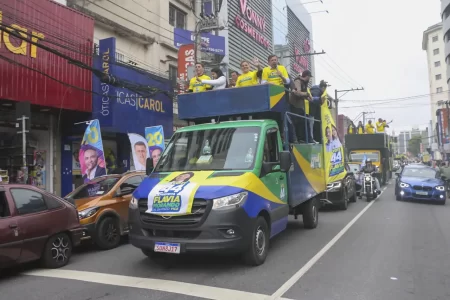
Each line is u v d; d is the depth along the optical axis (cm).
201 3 1922
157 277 557
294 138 820
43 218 630
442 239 825
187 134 708
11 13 1038
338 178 1298
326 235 872
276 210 671
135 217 579
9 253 570
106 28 1516
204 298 463
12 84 1035
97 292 498
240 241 548
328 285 515
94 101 1301
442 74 7956
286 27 2977
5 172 1070
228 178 579
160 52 1780
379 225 1011
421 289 502
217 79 927
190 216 538
